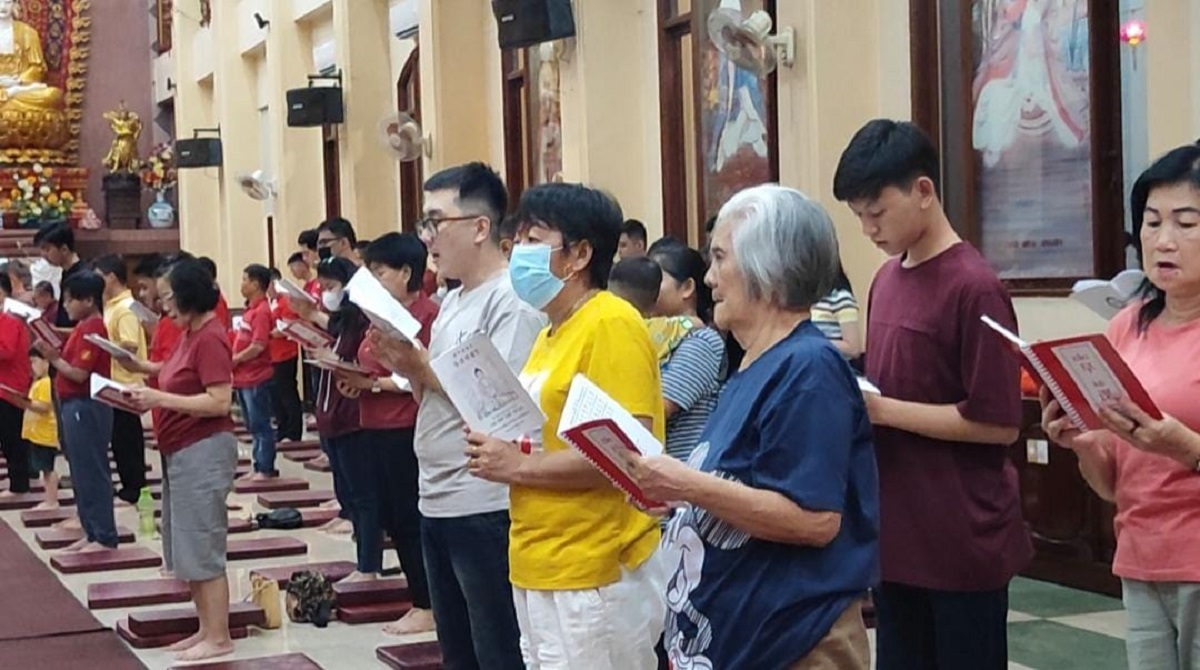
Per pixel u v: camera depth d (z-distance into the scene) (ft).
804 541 9.98
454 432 15.53
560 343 13.05
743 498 9.86
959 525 12.97
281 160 62.49
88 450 32.14
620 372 12.69
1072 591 24.61
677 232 36.76
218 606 22.88
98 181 81.71
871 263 28.96
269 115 66.39
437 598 16.20
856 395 10.34
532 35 37.45
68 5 81.15
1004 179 26.35
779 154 30.45
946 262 13.00
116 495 41.75
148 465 49.21
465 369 12.82
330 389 26.16
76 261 46.88
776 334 10.44
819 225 10.32
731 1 33.06
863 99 29.14
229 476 22.50
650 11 37.58
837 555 10.16
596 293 13.19
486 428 12.84
